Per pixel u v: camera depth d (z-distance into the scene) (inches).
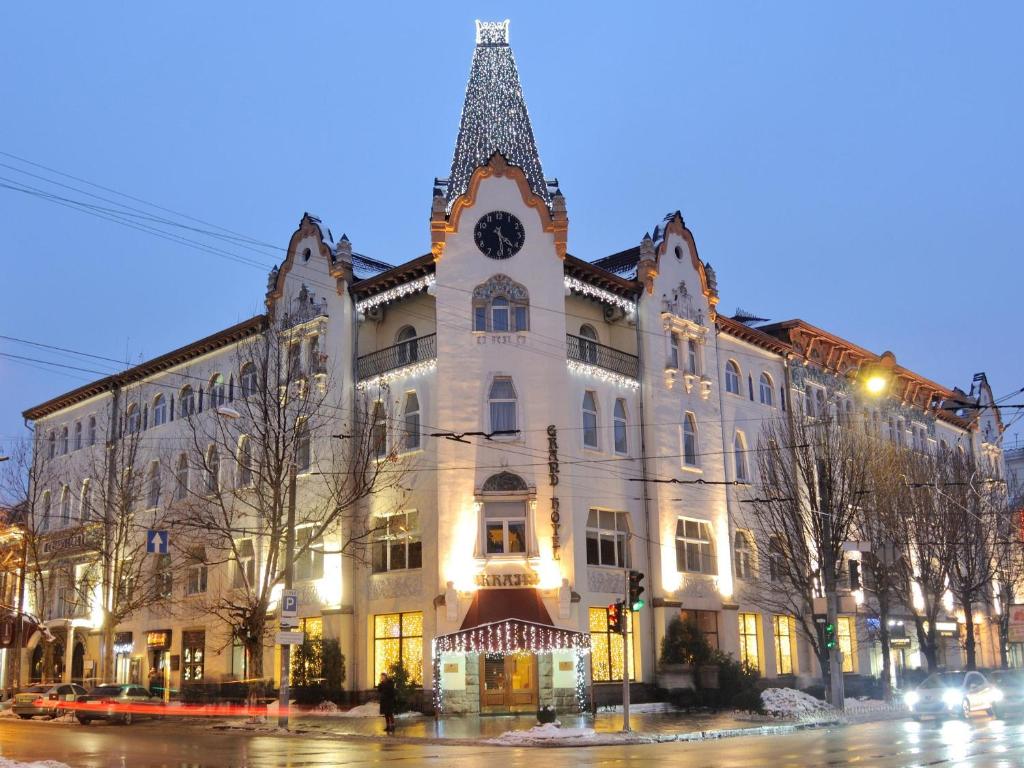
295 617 1206.9
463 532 1387.8
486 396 1433.3
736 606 1621.6
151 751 893.2
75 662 2034.9
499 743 987.3
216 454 1763.0
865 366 2107.5
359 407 1557.6
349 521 1514.5
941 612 2181.3
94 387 2108.8
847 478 1600.6
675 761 754.8
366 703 1435.8
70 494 2121.1
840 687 1370.6
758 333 1825.8
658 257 1654.8
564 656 1360.7
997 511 1860.2
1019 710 1365.7
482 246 1487.5
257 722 1263.5
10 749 913.5
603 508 1480.1
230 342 1801.2
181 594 1814.7
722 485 1659.7
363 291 1594.5
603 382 1529.3
